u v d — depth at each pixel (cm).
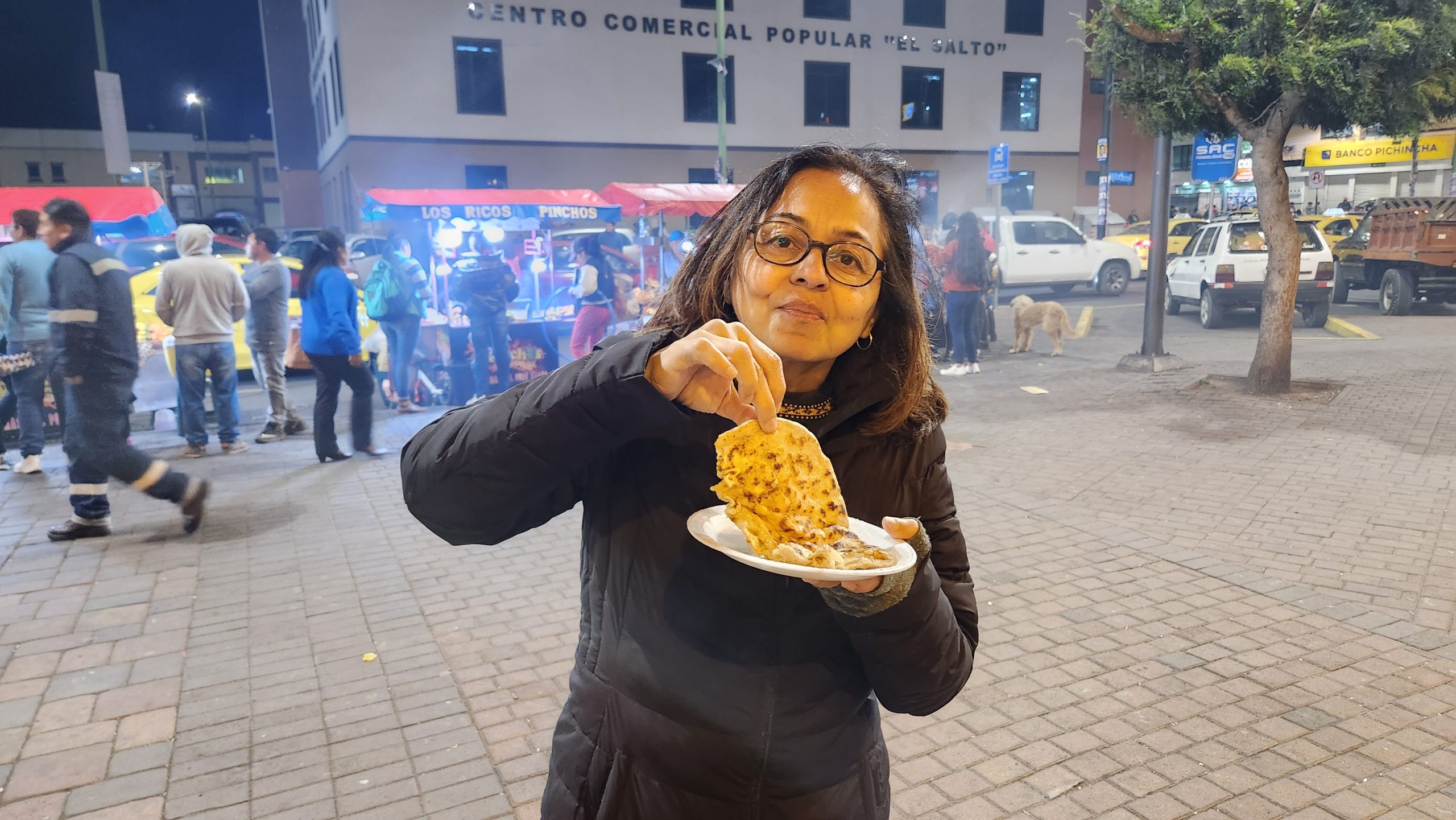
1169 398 929
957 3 3138
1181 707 345
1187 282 1602
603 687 130
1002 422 856
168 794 302
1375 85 791
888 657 115
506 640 417
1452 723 329
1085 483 648
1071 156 3394
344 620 441
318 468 737
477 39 2581
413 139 2564
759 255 120
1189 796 291
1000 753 318
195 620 442
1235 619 420
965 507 600
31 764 319
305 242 1725
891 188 129
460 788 305
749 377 99
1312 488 614
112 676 383
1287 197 891
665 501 125
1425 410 819
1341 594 444
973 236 1106
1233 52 838
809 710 126
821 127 3033
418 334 962
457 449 113
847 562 103
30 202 961
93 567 514
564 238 1249
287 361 1079
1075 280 2050
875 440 131
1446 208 1491
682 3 2800
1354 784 295
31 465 724
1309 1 808
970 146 3262
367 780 309
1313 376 1002
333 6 2578
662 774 126
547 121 2700
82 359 527
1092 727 333
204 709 356
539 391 111
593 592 132
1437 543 504
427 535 568
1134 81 912
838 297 117
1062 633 409
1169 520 563
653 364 104
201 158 5984
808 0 2948
